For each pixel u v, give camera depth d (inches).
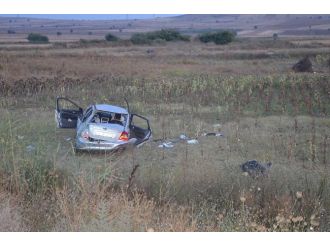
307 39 3961.6
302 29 7081.7
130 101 927.7
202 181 413.7
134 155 565.3
